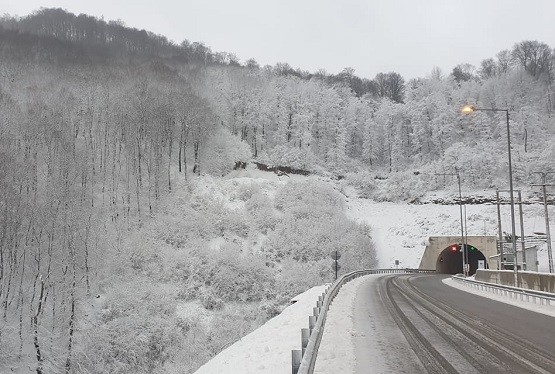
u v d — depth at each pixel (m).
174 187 72.44
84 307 40.84
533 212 80.06
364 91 178.12
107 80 99.12
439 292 29.31
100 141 77.44
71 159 61.44
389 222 83.62
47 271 42.34
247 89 116.06
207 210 66.50
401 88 183.88
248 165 96.31
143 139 78.88
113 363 35.72
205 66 146.62
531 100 132.88
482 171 98.44
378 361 8.95
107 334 36.84
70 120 76.56
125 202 63.91
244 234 62.03
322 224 66.94
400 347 10.42
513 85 136.50
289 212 69.38
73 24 160.00
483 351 9.99
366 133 123.62
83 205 56.44
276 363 8.69
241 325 42.16
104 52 147.38
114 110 83.12
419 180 99.00
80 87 92.94
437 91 130.50
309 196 77.31
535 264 57.84
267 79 139.75
